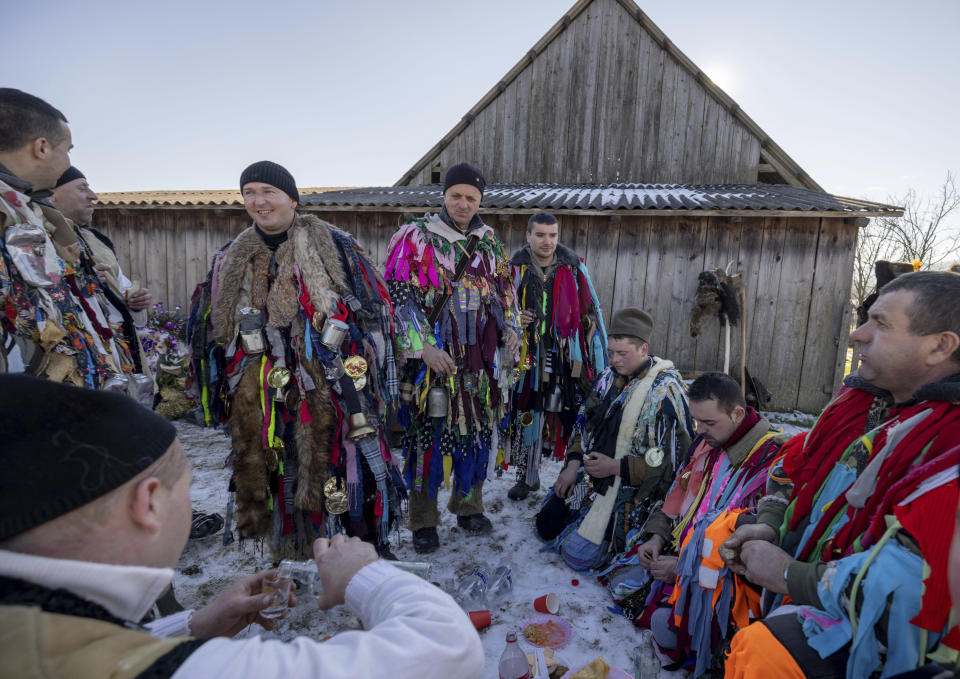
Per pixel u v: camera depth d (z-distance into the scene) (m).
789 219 5.72
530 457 3.40
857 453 1.43
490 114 9.05
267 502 2.14
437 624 0.67
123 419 0.61
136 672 0.50
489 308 2.71
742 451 1.98
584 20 8.61
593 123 8.72
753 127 8.12
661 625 2.01
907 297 1.27
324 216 6.49
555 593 2.46
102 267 2.01
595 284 6.09
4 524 0.51
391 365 2.28
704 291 5.62
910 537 1.18
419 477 2.74
